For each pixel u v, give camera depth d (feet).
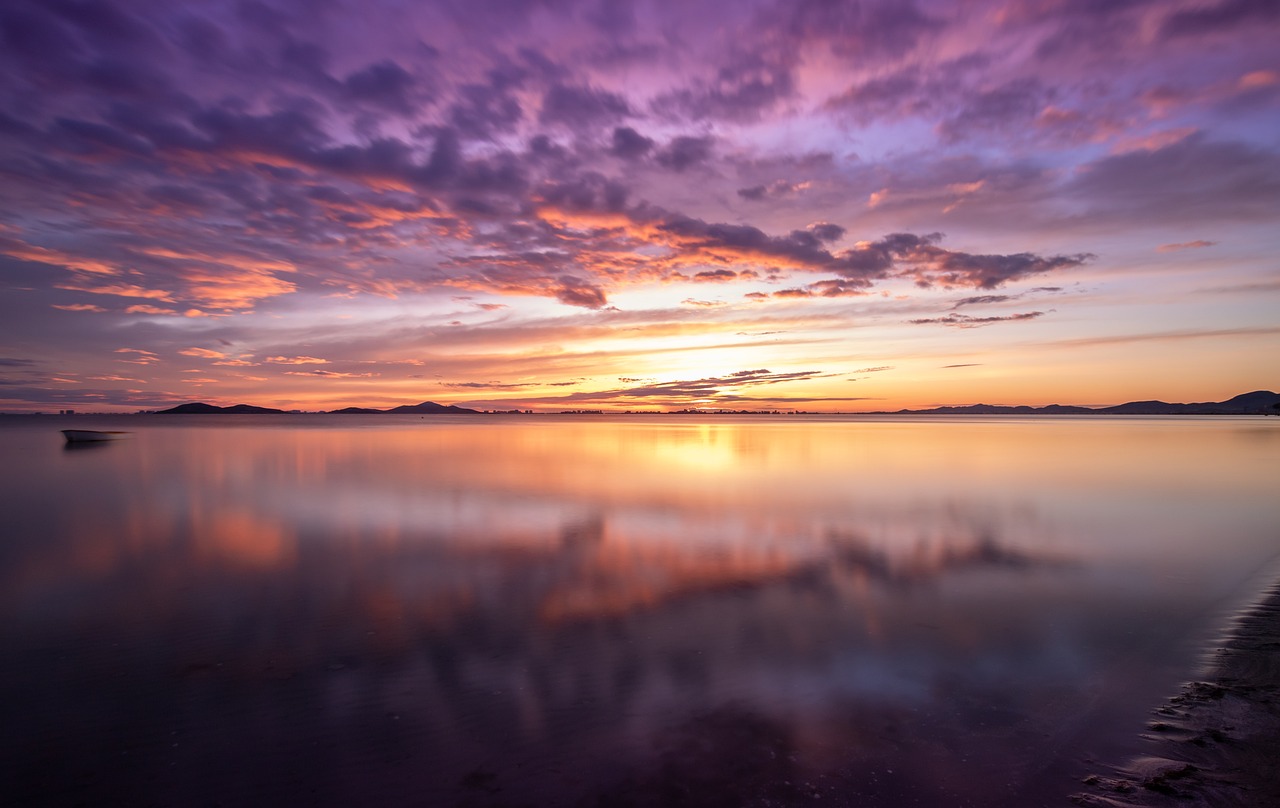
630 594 35.73
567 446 166.91
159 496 72.08
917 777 18.52
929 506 64.34
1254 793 17.34
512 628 30.48
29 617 32.19
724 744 20.33
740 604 33.99
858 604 33.88
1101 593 35.58
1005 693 23.68
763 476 91.20
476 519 57.77
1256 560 42.45
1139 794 17.47
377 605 33.96
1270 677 24.49
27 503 67.46
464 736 20.88
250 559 43.50
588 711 22.49
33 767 19.24
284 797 17.84
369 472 97.71
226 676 25.31
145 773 18.95
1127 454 129.59
